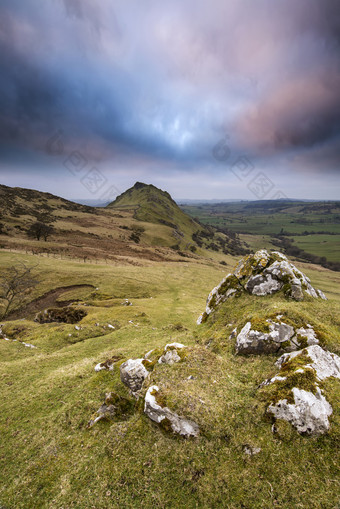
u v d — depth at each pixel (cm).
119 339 2788
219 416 992
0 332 3181
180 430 972
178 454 920
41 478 993
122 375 1405
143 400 1153
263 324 1473
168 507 797
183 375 1195
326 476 764
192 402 1030
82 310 3941
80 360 2241
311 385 978
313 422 883
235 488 798
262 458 845
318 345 1298
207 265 11831
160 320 3697
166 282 6931
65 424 1266
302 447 846
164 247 15600
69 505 866
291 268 2238
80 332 3045
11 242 8588
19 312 4441
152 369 1352
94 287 5650
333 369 1106
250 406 1022
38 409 1454
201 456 899
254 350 1414
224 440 929
